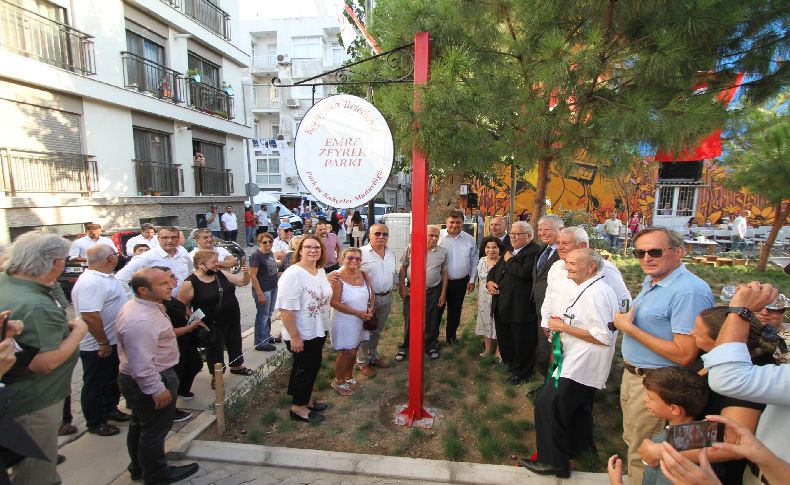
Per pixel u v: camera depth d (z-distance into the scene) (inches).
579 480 112.7
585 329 111.3
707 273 427.5
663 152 141.7
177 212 554.3
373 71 206.5
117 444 130.0
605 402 158.6
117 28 452.8
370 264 184.1
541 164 188.9
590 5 138.0
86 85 415.2
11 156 357.7
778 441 57.6
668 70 132.3
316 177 144.3
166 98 527.2
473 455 126.8
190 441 130.5
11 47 352.5
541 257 166.6
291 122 1201.4
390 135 137.4
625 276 409.7
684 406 71.9
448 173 179.6
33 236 89.3
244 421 146.1
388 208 988.6
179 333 147.2
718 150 159.3
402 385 174.6
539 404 116.8
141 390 104.0
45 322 84.1
